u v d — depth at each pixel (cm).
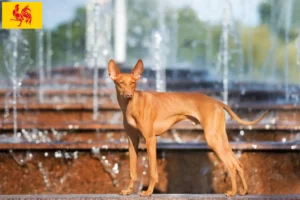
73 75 1822
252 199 688
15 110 1151
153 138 702
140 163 869
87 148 856
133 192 864
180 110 705
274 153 855
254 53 3177
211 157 854
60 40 3403
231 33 2138
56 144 857
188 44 3425
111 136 1001
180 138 998
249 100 1354
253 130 998
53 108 1146
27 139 995
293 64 2886
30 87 1495
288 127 998
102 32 1978
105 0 2009
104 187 862
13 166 860
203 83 1561
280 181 856
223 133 705
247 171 854
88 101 1315
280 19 2997
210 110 702
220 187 854
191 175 855
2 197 705
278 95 1369
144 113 698
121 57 2194
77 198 696
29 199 698
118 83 683
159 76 1658
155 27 3584
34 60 2994
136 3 3609
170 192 855
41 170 860
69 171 862
